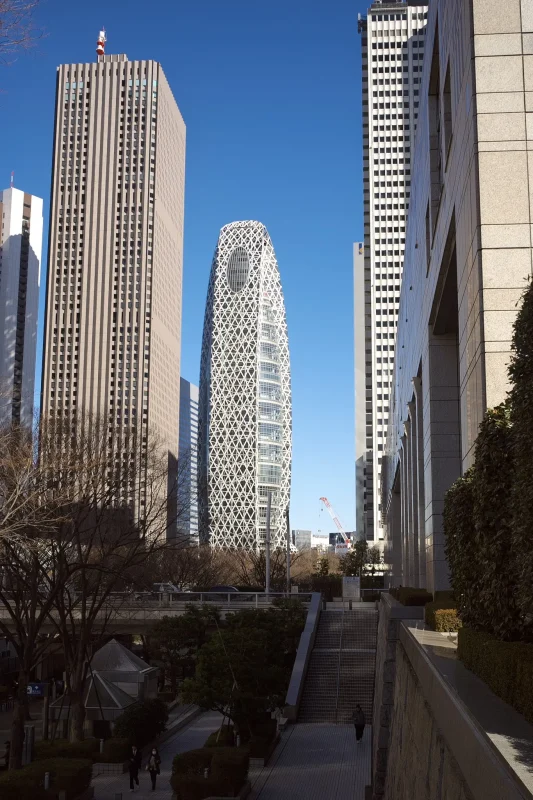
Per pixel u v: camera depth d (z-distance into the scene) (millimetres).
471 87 21484
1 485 29141
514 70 21125
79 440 43375
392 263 175000
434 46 30828
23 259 185625
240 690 36906
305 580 103562
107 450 50062
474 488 16422
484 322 20188
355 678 48688
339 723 44562
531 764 7727
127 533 42312
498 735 8969
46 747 37625
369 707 46156
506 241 20422
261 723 39781
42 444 36281
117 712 43156
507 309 20141
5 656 69188
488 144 20875
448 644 18812
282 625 52031
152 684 50625
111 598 48781
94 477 37562
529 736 8938
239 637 39281
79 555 38406
